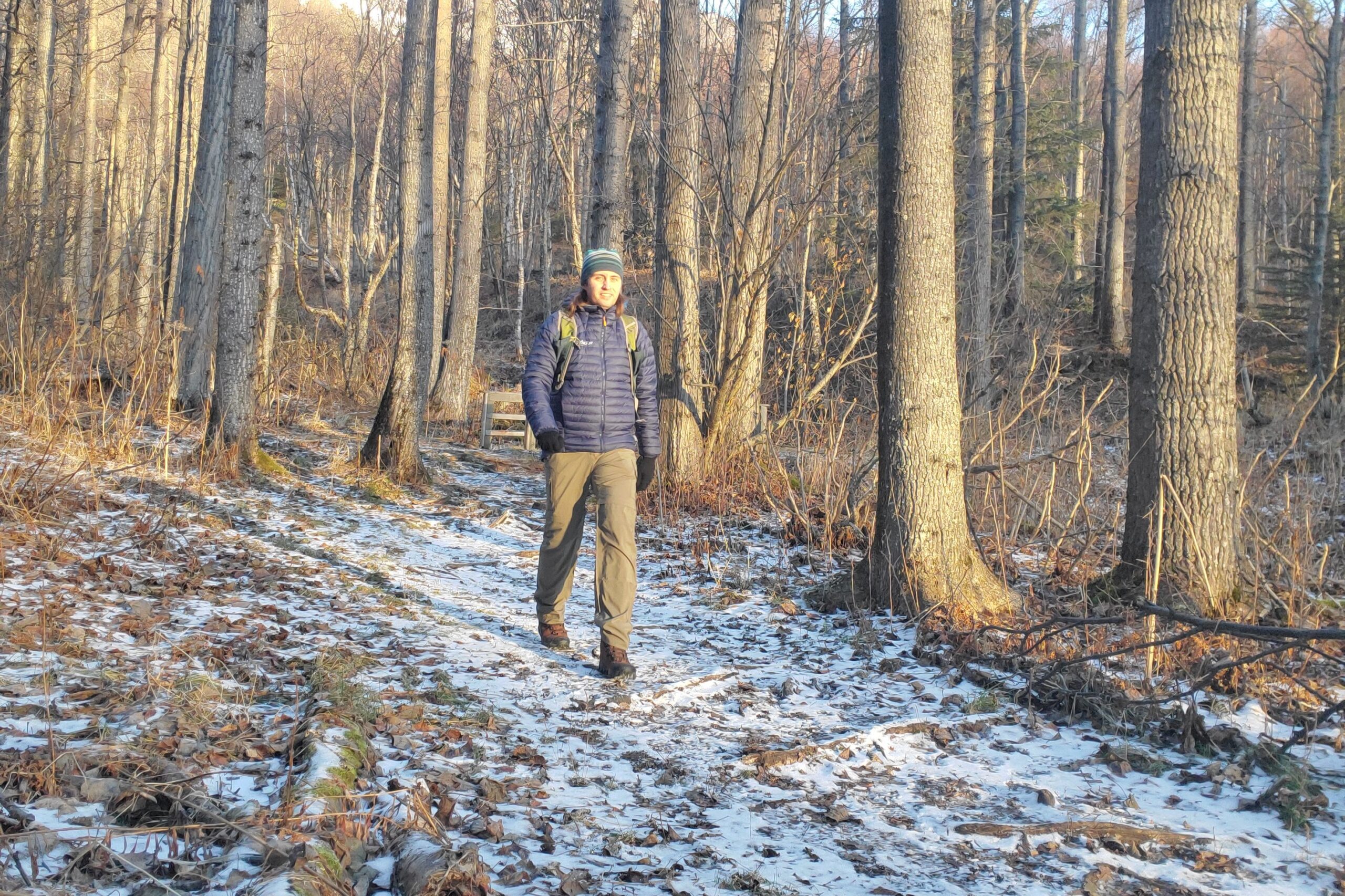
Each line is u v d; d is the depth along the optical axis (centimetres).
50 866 228
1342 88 3419
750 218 1061
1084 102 3003
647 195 2089
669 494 1021
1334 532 736
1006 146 2295
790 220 1140
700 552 805
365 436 1304
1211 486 565
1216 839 318
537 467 1295
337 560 668
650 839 295
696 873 276
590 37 1836
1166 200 575
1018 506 833
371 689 404
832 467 874
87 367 1066
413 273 1052
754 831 312
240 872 230
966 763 386
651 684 468
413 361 1055
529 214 3631
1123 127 2361
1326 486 828
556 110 2512
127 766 284
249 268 930
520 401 1473
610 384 491
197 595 522
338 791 276
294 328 2188
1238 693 447
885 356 609
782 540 840
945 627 553
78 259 1466
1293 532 633
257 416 980
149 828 250
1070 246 2769
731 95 1152
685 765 366
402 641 494
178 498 761
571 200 1210
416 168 1048
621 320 499
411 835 261
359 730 338
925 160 592
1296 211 4228
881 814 334
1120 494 903
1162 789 364
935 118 593
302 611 525
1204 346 567
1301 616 535
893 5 596
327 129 3039
